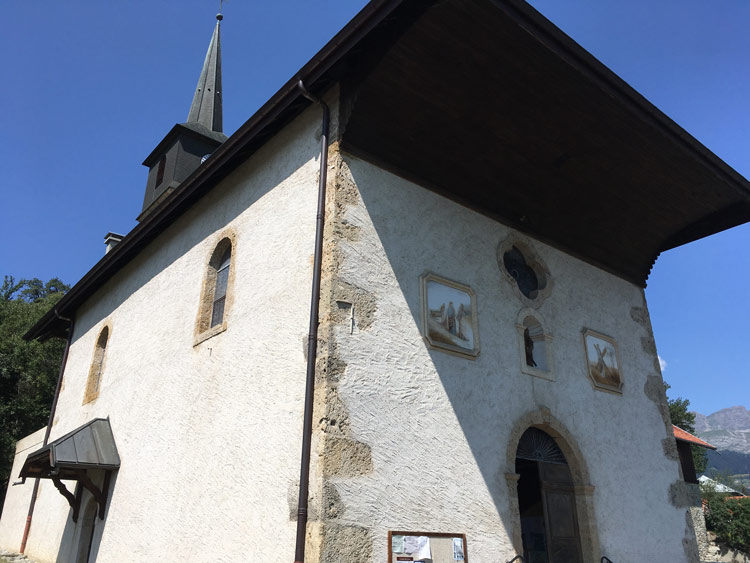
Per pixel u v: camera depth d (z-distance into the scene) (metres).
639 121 7.86
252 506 6.31
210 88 19.83
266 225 7.89
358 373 6.18
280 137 8.24
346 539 5.46
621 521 8.22
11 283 30.67
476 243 8.16
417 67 6.72
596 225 9.70
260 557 5.93
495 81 7.06
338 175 6.88
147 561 7.82
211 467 7.25
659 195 9.48
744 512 31.59
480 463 6.87
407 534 5.91
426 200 7.75
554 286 9.11
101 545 9.26
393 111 7.08
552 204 9.04
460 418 6.90
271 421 6.50
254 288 7.68
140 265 11.70
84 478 9.69
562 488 7.94
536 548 7.46
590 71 6.99
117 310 12.14
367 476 5.84
